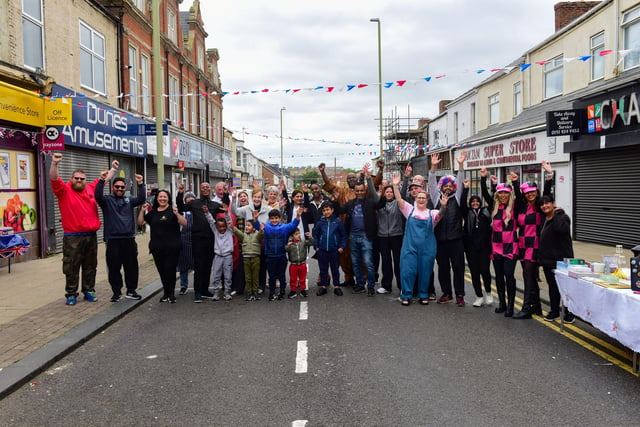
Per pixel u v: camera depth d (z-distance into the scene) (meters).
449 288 7.94
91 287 7.96
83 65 15.39
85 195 7.77
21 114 11.21
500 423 3.74
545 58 18.61
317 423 3.78
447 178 7.69
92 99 15.41
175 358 5.38
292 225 8.30
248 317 7.13
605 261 5.83
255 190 9.00
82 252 7.73
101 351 5.66
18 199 11.87
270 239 8.23
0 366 4.95
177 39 26.30
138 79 19.94
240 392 4.41
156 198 8.17
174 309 7.74
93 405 4.20
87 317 6.87
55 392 4.50
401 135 39.06
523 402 4.11
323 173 9.75
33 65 12.61
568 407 4.02
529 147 18.20
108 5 17.86
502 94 22.67
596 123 13.65
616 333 4.85
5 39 11.19
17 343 5.69
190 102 28.80
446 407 4.03
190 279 10.72
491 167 22.36
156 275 10.50
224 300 8.39
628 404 4.07
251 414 3.96
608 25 14.59
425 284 7.79
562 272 6.16
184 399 4.29
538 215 6.83
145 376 4.86
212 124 35.19
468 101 27.47
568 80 16.95
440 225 7.75
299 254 8.42
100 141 15.69
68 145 13.98
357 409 4.01
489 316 7.04
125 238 7.95
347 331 6.29
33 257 12.45
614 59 14.30
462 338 5.95
